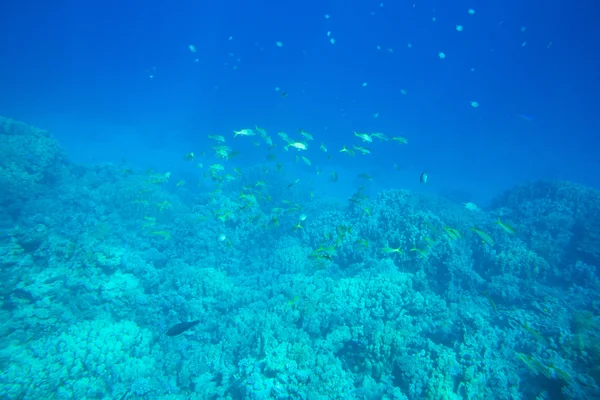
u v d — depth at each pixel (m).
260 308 10.09
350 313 9.46
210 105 63.56
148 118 59.12
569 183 17.62
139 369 8.50
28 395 7.24
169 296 10.52
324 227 14.36
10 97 62.75
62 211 15.59
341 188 32.19
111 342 8.79
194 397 7.92
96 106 65.19
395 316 9.47
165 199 17.66
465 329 8.32
